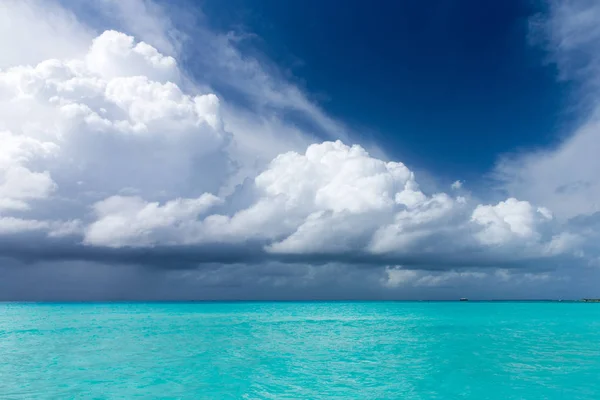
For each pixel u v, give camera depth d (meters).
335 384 17.36
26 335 35.62
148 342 30.97
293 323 49.84
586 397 15.21
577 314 66.56
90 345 29.28
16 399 15.12
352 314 70.56
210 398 15.24
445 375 19.02
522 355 24.61
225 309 95.31
